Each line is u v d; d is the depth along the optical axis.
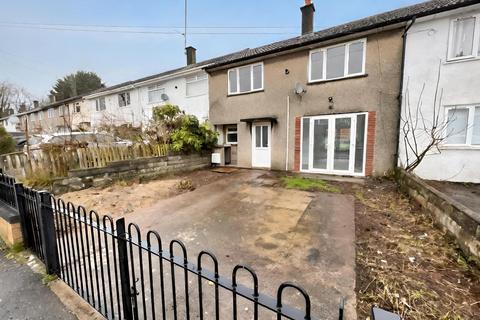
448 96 6.73
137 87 15.69
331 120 8.50
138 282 2.55
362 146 8.00
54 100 30.41
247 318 2.04
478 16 6.23
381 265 2.78
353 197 5.72
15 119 27.44
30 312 2.13
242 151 10.85
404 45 7.07
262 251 3.20
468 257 2.79
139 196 5.91
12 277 2.65
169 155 8.98
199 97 12.58
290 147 9.48
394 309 2.07
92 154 6.80
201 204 5.36
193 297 2.30
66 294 2.36
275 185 7.12
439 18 6.64
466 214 2.90
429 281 2.46
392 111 7.43
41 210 2.54
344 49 8.03
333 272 2.67
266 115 9.99
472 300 2.17
